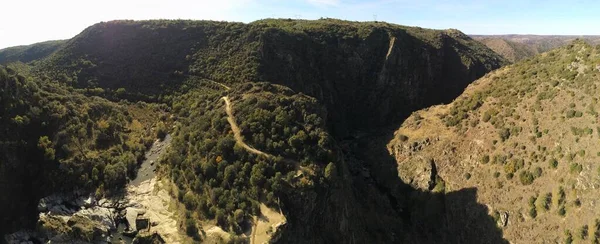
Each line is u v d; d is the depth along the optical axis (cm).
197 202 6688
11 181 6650
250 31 13662
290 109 8594
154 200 7112
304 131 7956
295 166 7138
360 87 16112
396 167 10275
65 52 12212
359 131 14600
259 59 12438
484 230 7794
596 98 7456
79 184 7088
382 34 17250
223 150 7256
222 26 14438
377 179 10431
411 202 9325
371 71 16388
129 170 7912
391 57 16175
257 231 6028
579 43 9569
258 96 9044
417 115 11875
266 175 6794
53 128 7675
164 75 11812
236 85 10712
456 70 17875
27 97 7762
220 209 6328
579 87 8044
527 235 7125
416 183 9556
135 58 12281
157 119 10025
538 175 7544
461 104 10912
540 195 7319
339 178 7481
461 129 9850
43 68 11625
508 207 7656
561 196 6962
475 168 8781
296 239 6256
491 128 9156
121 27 13350
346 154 11725
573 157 7156
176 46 13150
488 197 8088
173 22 14262
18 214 6494
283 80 12562
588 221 6388
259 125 7794
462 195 8575
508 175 8012
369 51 16612
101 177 7400
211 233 6109
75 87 10750
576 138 7300
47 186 6881
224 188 6688
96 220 6481
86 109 8756
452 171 9181
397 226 8556
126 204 7019
